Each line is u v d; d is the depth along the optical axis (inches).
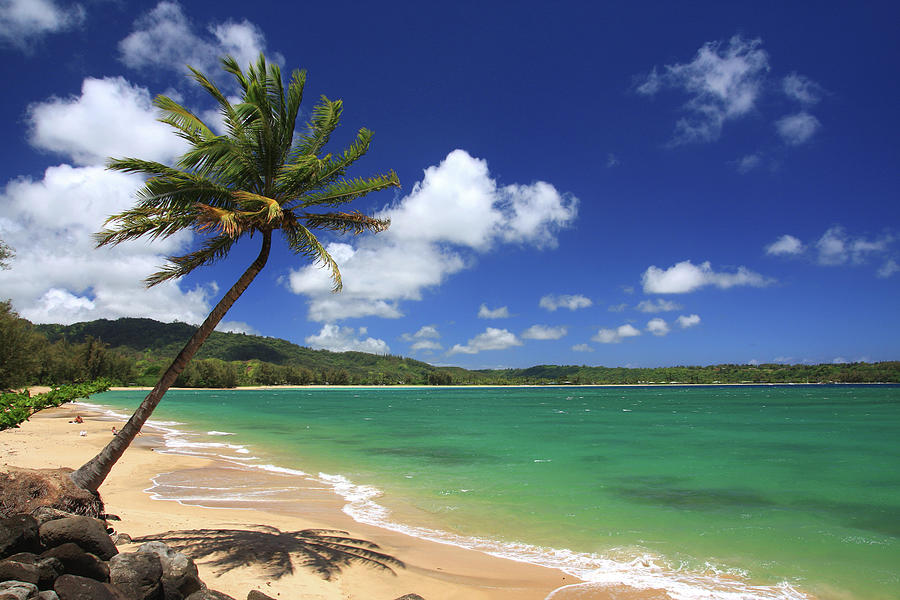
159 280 434.9
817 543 479.5
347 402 4060.0
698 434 1501.0
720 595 362.6
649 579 390.3
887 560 434.0
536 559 432.5
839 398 4308.6
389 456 1043.9
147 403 407.5
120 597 236.4
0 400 1268.5
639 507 615.8
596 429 1674.5
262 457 1013.8
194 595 266.8
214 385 6505.9
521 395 6038.4
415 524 536.1
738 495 681.0
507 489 715.4
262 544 421.7
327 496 662.5
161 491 672.4
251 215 394.3
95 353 4918.8
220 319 421.4
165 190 379.2
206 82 402.3
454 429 1675.7
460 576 388.2
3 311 2137.1
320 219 456.8
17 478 355.6
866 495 681.0
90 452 935.0
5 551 238.1
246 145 425.4
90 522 272.7
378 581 366.3
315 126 474.0
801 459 1000.9
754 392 6343.5
